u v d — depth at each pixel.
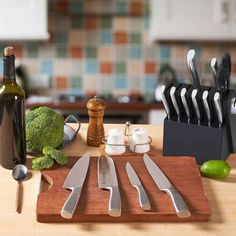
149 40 4.40
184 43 4.39
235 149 1.98
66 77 4.45
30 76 4.43
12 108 1.77
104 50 4.41
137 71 4.45
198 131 1.88
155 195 1.64
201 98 1.84
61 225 1.53
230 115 1.88
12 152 1.81
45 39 3.95
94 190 1.66
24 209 1.59
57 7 4.32
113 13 4.35
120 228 1.52
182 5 3.92
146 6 4.34
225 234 1.50
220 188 1.74
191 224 1.54
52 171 1.76
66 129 2.09
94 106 1.98
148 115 4.06
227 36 3.96
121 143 1.93
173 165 1.82
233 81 4.39
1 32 3.90
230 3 3.91
